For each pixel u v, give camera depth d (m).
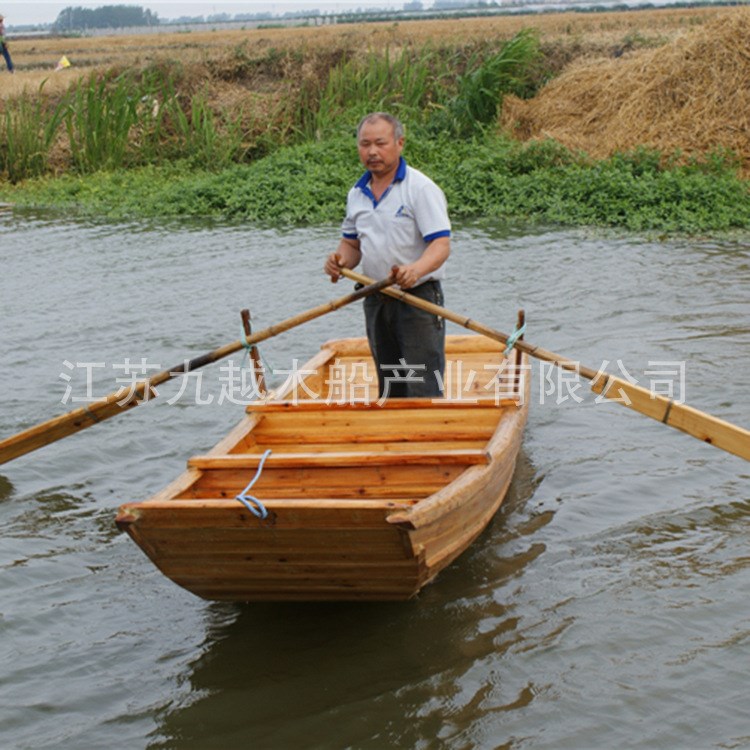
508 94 20.00
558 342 9.44
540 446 7.24
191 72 23.89
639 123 17.23
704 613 5.10
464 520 5.17
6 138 21.80
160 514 4.66
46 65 31.64
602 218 14.78
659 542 5.86
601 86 18.69
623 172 15.80
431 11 69.44
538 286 11.38
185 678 4.79
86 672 4.85
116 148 20.94
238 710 4.54
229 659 4.93
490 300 10.90
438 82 21.41
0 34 28.67
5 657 4.97
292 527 4.59
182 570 4.96
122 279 12.54
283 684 4.71
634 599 5.27
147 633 5.18
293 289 11.77
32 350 9.82
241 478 5.44
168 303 11.36
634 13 33.25
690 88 17.16
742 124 16.50
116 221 16.67
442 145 18.47
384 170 5.97
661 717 4.34
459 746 4.24
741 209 14.39
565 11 51.66
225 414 8.06
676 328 9.71
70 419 6.57
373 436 6.15
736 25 17.36
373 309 6.30
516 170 16.84
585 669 4.70
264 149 21.27
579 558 5.71
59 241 15.09
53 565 5.89
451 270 12.22
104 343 9.98
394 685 4.66
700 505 6.27
